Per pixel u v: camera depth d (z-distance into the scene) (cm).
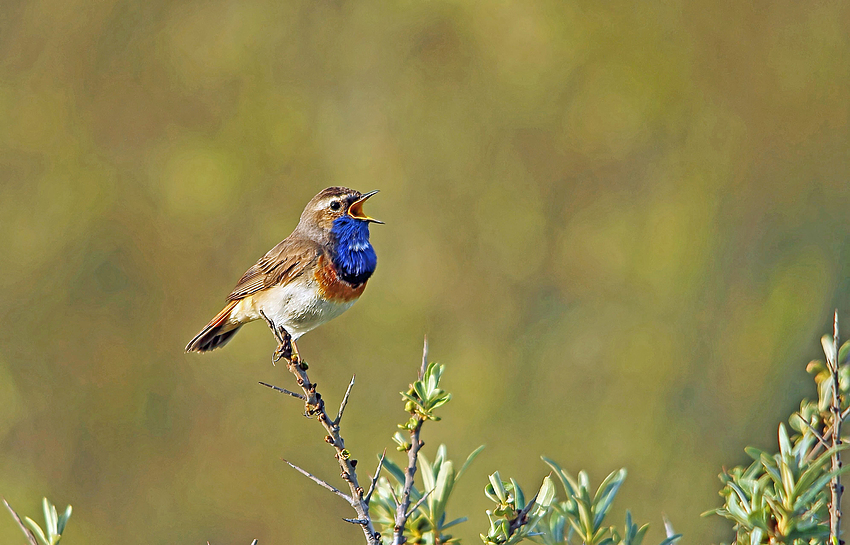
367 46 1784
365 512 455
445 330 1692
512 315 1709
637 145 1775
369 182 1706
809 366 454
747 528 429
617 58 1780
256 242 1695
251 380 1684
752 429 1560
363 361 1667
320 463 1645
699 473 1568
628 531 430
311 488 1636
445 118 1742
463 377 1634
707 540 1523
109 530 1596
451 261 1709
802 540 416
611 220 1741
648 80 1759
